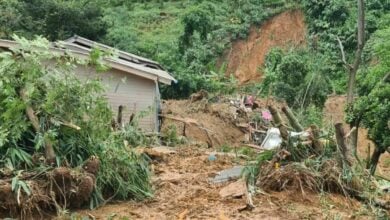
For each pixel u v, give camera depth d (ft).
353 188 27.61
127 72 55.62
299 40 122.42
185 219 23.57
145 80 56.49
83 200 24.72
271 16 128.98
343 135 28.53
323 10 119.14
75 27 98.68
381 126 35.01
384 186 29.63
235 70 122.72
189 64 112.78
